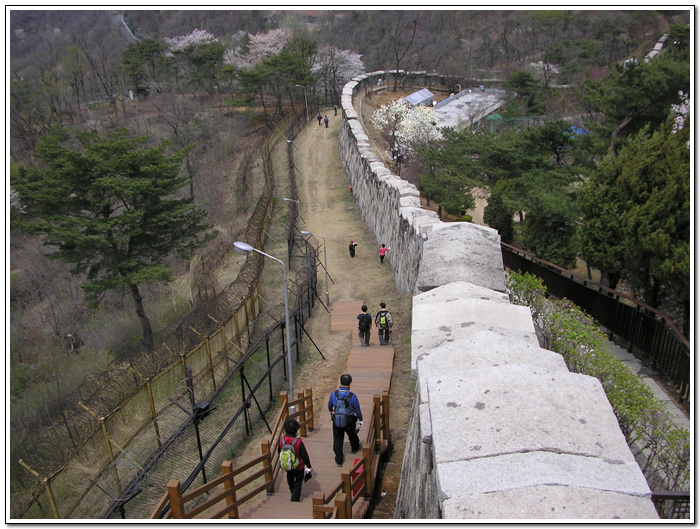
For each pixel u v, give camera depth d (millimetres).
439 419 4766
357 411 10383
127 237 26297
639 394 8289
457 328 6895
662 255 14008
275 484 10336
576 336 9086
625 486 4023
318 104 67250
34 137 57688
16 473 13086
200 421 12812
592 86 27594
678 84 25375
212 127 61906
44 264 34250
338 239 31312
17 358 26688
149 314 27516
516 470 4184
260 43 78750
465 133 32031
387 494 10078
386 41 85500
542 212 22234
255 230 30438
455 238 10703
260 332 17734
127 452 12055
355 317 20078
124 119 64625
